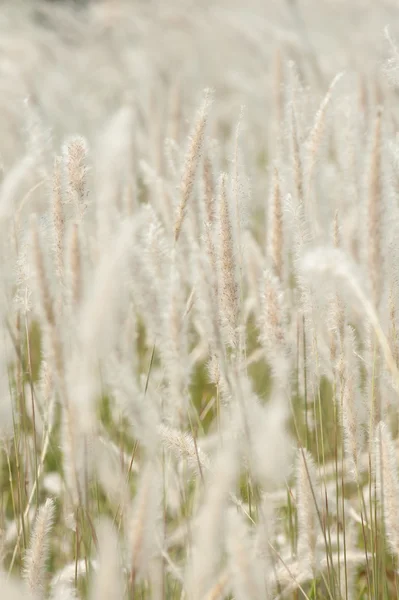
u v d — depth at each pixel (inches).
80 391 83.4
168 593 93.2
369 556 93.7
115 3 284.5
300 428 97.8
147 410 86.0
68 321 88.0
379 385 91.1
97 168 96.5
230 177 92.9
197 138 92.4
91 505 94.2
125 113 97.7
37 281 85.6
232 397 89.2
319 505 91.4
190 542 90.0
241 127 93.7
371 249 86.9
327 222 101.9
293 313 98.6
